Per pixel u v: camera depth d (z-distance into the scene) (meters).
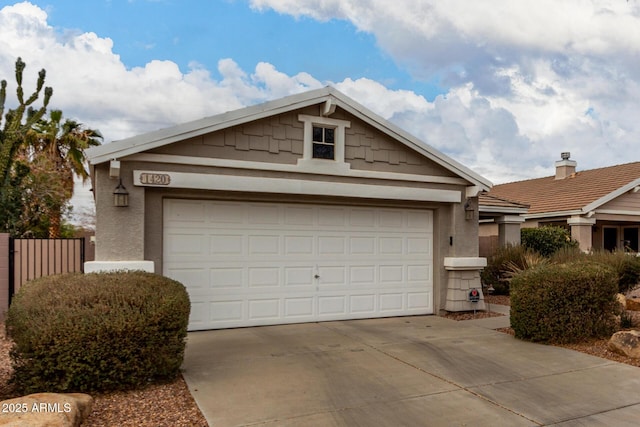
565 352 7.20
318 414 4.72
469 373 6.12
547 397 5.27
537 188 23.14
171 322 5.39
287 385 5.57
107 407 4.72
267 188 8.67
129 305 5.33
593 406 5.01
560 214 18.09
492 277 13.90
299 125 9.06
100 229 7.59
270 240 9.10
